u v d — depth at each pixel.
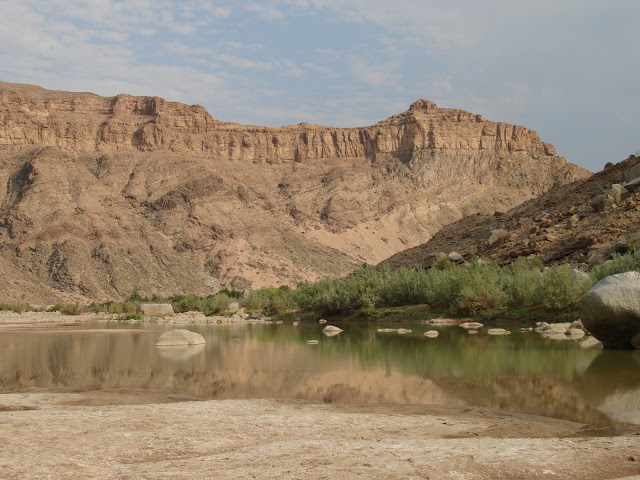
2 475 9.09
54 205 189.50
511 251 54.19
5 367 25.23
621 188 54.75
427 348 28.61
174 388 19.22
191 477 8.96
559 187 81.94
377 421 13.15
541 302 39.62
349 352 28.56
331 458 9.89
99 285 157.62
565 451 10.30
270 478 8.87
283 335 41.25
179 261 185.38
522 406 15.01
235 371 23.06
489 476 9.09
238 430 12.27
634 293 23.44
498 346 27.95
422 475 8.98
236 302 91.19
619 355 23.45
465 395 16.77
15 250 166.38
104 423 12.73
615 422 13.12
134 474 9.17
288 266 198.75
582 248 47.44
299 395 17.58
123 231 187.50
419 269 55.09
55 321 71.00
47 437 11.46
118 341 38.84
